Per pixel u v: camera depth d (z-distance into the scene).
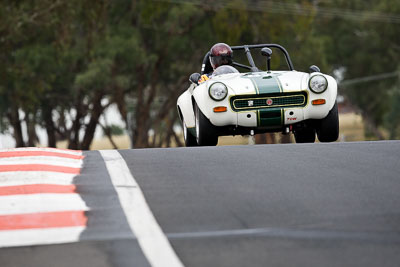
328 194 17.91
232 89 32.28
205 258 12.56
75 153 27.23
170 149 28.17
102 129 155.00
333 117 32.81
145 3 132.38
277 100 32.16
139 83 147.12
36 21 107.06
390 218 15.17
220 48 37.16
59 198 18.11
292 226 14.71
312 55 144.25
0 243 14.13
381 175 20.48
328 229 14.37
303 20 140.62
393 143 27.89
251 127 32.47
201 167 22.78
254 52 140.38
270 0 138.38
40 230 15.01
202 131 32.97
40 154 25.81
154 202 17.44
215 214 15.99
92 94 147.62
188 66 147.88
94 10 111.06
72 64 136.00
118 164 23.80
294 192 18.27
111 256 12.90
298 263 12.09
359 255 12.45
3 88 134.88
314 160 23.83
